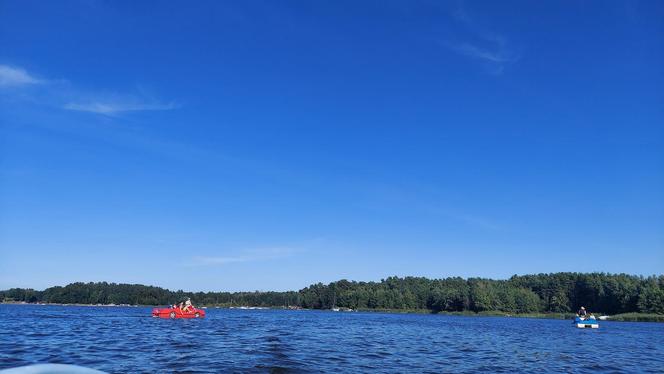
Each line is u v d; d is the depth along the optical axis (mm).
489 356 25984
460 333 48031
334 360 21781
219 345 27250
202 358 21047
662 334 54594
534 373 19844
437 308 155500
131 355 21969
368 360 22281
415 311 163375
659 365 23672
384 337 38781
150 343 28078
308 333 41031
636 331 61594
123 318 65250
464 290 151125
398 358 23516
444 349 29312
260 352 23875
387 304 167750
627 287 119438
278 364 19609
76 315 76188
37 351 23125
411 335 42656
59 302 188250
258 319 73875
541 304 145375
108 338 31562
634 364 23922
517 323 85125
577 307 137625
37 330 38281
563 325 77812
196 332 38656
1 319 56938
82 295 187500
